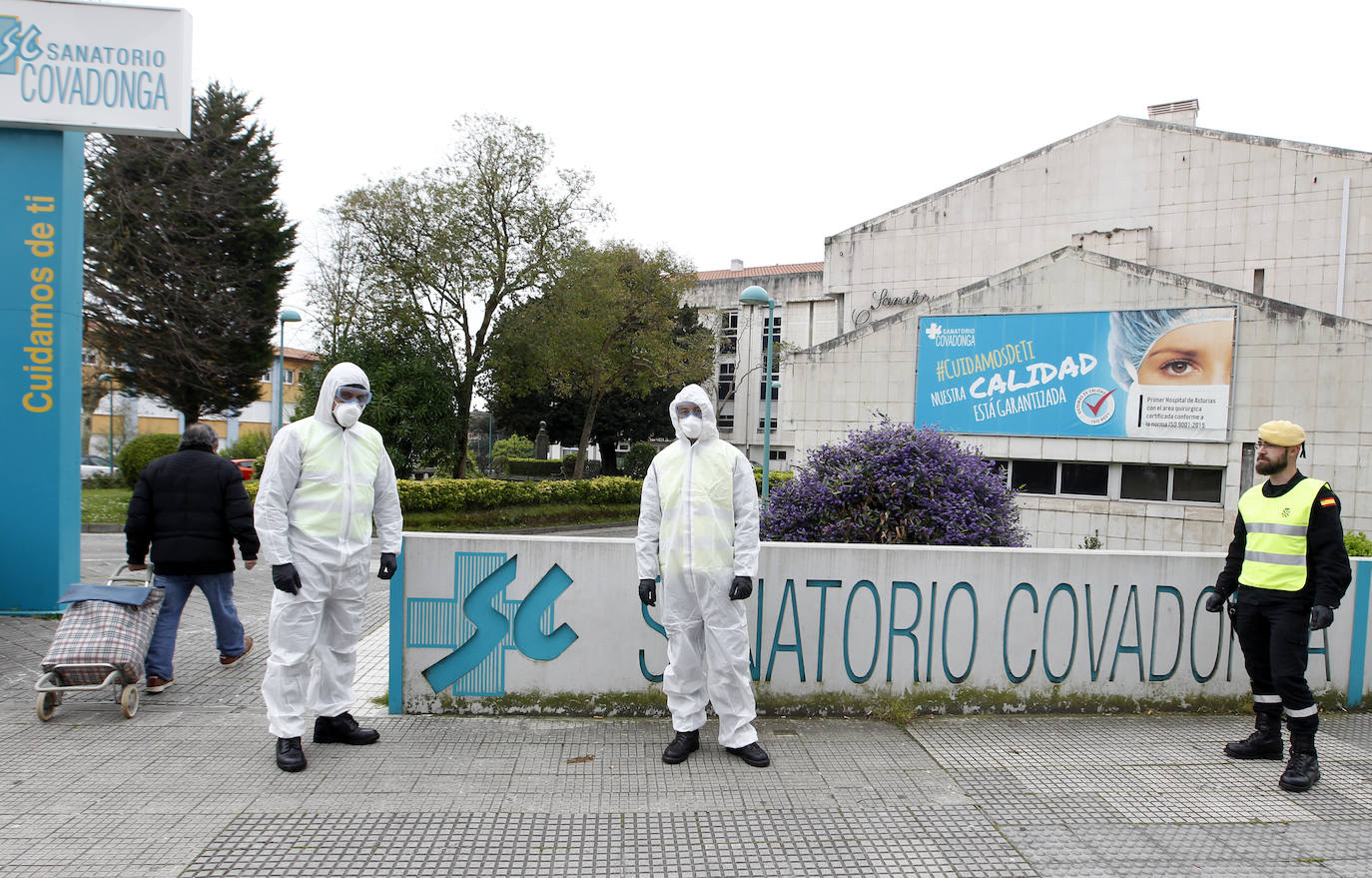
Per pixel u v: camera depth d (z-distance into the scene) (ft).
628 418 126.52
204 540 17.74
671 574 14.06
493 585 16.02
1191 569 17.37
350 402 14.21
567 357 84.07
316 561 13.73
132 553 17.46
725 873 10.43
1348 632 18.15
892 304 86.38
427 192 76.13
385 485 15.31
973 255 82.69
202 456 18.10
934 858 10.90
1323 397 47.21
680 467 14.26
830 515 20.22
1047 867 10.71
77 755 13.71
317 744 14.43
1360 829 12.05
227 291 85.92
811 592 16.40
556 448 189.78
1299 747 13.67
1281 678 13.80
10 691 17.06
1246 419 49.16
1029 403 55.31
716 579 13.89
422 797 12.37
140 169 79.56
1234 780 13.76
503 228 78.74
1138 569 17.17
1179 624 17.37
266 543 13.20
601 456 141.18
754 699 14.97
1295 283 68.64
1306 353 47.65
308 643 13.66
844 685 16.56
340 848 10.80
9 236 24.13
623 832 11.43
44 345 24.21
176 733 14.85
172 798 12.15
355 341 73.56
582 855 10.78
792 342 128.16
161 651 17.22
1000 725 16.24
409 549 15.93
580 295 79.36
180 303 81.61
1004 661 16.88
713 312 134.72
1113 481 53.31
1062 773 13.87
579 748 14.48
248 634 22.80
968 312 57.16
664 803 12.36
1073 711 17.07
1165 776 13.87
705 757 14.24
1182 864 10.87
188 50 25.04
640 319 103.96
